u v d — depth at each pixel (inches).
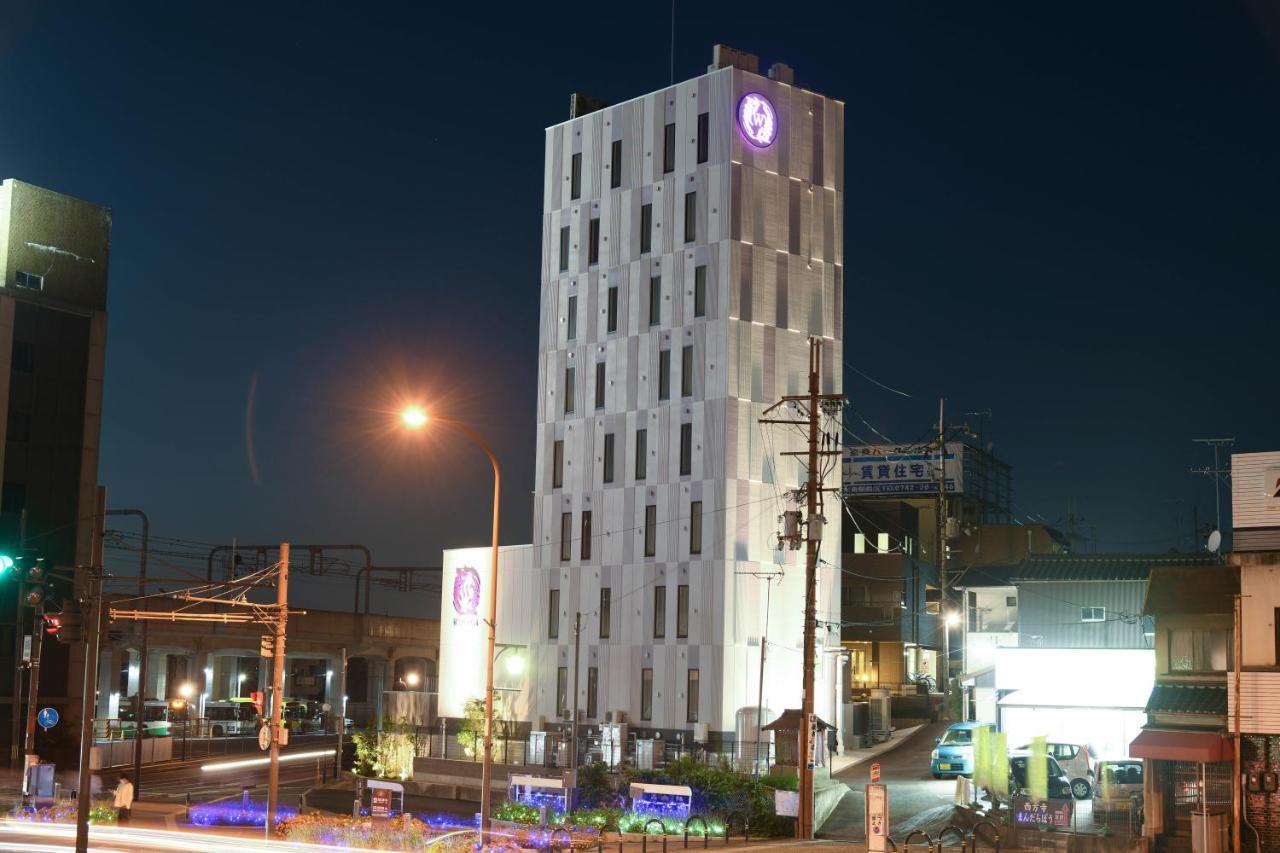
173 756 3390.7
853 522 3673.7
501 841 1534.2
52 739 3159.5
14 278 3380.9
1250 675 1626.5
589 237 3063.5
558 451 3058.6
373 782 1862.7
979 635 3503.9
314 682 6501.0
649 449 2876.5
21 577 1786.4
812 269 2930.6
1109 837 1610.5
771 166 2883.9
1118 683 2498.8
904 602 3624.5
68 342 3449.8
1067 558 2748.5
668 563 2800.2
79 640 1327.5
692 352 2832.2
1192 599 1761.8
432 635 5516.7
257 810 2066.9
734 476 2741.1
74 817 1897.1
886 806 1176.8
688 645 2731.3
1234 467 1743.4
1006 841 1664.6
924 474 3759.8
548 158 3171.8
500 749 2751.0
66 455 3417.8
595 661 2901.1
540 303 3134.8
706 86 2886.3
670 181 2920.8
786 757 2306.8
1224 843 1567.4
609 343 2987.2
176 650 4596.5
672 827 1892.2
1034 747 1998.0
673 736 2721.5
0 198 3412.9
